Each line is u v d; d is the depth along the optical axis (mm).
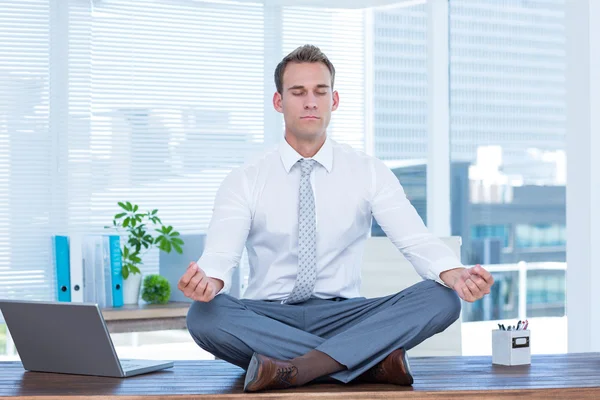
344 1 5727
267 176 2711
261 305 2555
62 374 2461
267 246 2705
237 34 5676
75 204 5367
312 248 2631
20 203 5289
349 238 2727
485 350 5285
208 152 5613
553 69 5055
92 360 2396
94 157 5418
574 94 4453
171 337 5602
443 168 5457
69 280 4688
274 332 2373
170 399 2070
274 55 5734
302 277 2609
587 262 4387
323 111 2656
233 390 2150
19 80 5312
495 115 5301
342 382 2283
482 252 5344
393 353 2250
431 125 5449
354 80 5766
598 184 4383
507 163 5258
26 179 5301
